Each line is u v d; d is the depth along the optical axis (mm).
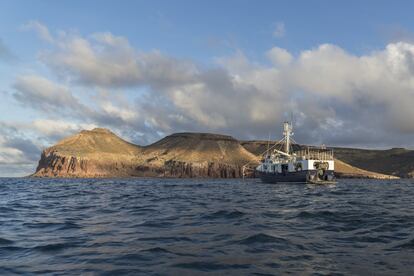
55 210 43812
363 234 25812
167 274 16297
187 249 21094
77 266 17609
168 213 39406
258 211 40875
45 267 17469
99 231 27609
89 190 100250
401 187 136625
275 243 22656
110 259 18859
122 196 71562
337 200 59469
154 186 140500
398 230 27438
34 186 135375
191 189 108750
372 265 17609
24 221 33594
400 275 16000
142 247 21656
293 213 38750
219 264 17891
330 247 21594
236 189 105000
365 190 100938
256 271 16719
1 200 61344
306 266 17500
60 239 24375
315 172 124750
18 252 20641
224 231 27203
